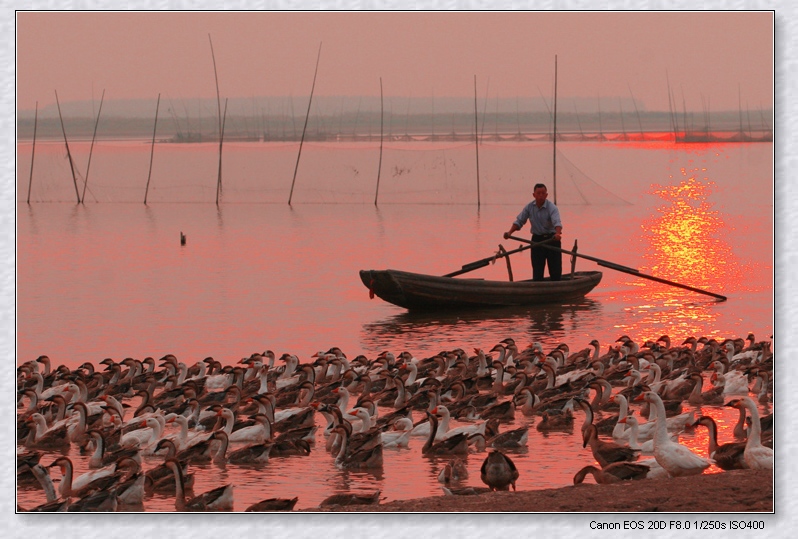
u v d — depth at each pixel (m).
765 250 94.25
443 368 46.06
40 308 66.06
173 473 29.88
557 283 66.75
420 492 29.53
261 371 43.66
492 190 162.88
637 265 86.25
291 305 67.38
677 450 27.00
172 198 170.88
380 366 46.47
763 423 34.09
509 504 24.09
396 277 61.69
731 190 172.50
